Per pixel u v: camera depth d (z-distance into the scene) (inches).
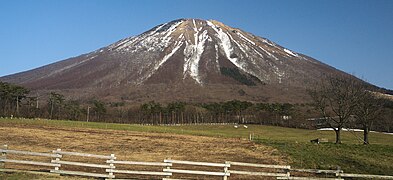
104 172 1161.4
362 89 2432.3
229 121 5251.0
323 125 4279.0
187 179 1122.7
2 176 973.2
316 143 2155.5
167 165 1069.8
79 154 1067.3
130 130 2866.6
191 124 4965.6
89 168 1219.2
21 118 3503.9
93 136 2293.3
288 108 5748.0
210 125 4788.4
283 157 1649.9
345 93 2343.8
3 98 4507.9
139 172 1058.7
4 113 3865.7
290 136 3304.6
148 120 5132.9
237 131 3932.1
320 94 2500.0
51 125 2849.4
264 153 1768.0
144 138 2324.1
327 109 3233.3
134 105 6737.2
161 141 2194.9
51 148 1761.8
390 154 1749.5
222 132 3631.9
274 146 1985.7
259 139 2536.9
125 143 2046.0
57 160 1063.0
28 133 2224.4
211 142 2206.0
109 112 5452.8
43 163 1064.2
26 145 1813.5
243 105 6082.7
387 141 2913.4
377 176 1176.2
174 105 5728.3
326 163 1515.7
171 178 1097.4
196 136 2647.6
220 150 1875.0
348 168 1429.6
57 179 986.7
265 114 5403.5
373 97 2420.0
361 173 1363.2
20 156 1414.9
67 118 4315.9
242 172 1095.0
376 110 2381.9
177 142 2162.9
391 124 3496.6
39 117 4050.2
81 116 4655.5
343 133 3565.5
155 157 1611.7
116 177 1101.1
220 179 1145.4
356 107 2359.7
